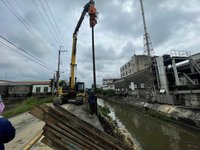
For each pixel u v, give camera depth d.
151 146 11.91
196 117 14.46
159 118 19.75
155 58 26.84
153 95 26.28
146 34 30.97
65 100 17.36
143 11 32.22
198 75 24.09
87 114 10.90
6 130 1.60
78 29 16.19
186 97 19.27
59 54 33.06
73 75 16.91
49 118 2.85
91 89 11.20
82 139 2.98
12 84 42.03
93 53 10.62
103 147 3.12
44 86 43.44
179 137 13.51
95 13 10.43
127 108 32.62
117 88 59.38
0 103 1.78
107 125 10.10
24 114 12.34
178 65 27.08
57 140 2.77
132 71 53.69
